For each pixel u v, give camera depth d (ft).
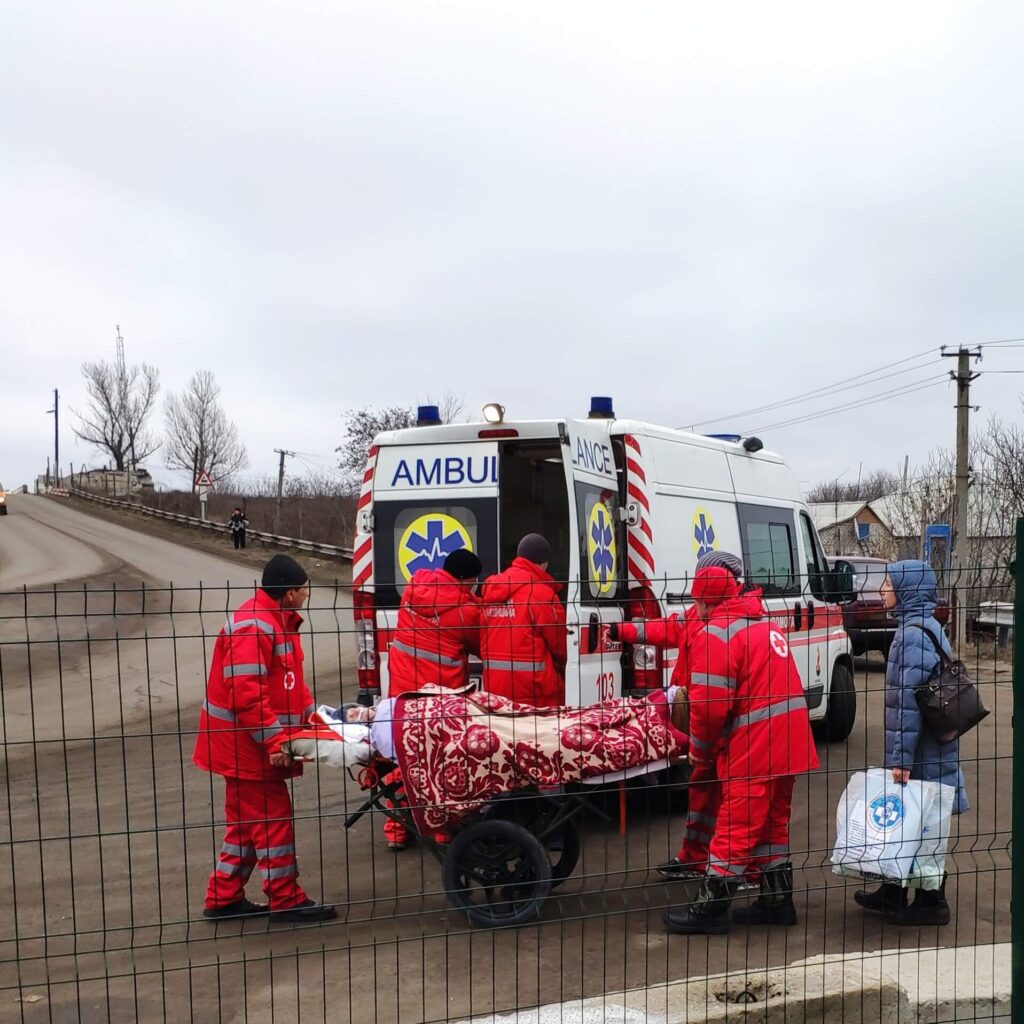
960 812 15.93
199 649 51.72
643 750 15.65
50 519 156.56
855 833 15.53
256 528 135.95
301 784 27.12
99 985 13.91
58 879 18.80
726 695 15.38
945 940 15.21
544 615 18.98
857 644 32.50
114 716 36.83
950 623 16.35
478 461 21.95
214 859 20.03
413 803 15.43
